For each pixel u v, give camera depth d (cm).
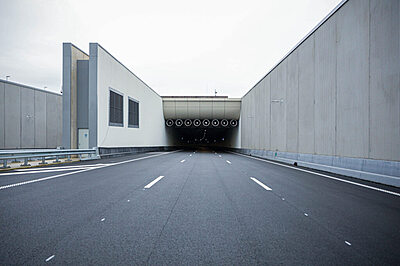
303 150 1493
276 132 2023
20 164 1370
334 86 1157
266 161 1866
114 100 2167
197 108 3878
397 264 275
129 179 873
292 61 1698
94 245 321
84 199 572
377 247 322
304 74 1498
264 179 911
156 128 3588
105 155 1959
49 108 3075
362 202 566
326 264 275
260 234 367
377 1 878
